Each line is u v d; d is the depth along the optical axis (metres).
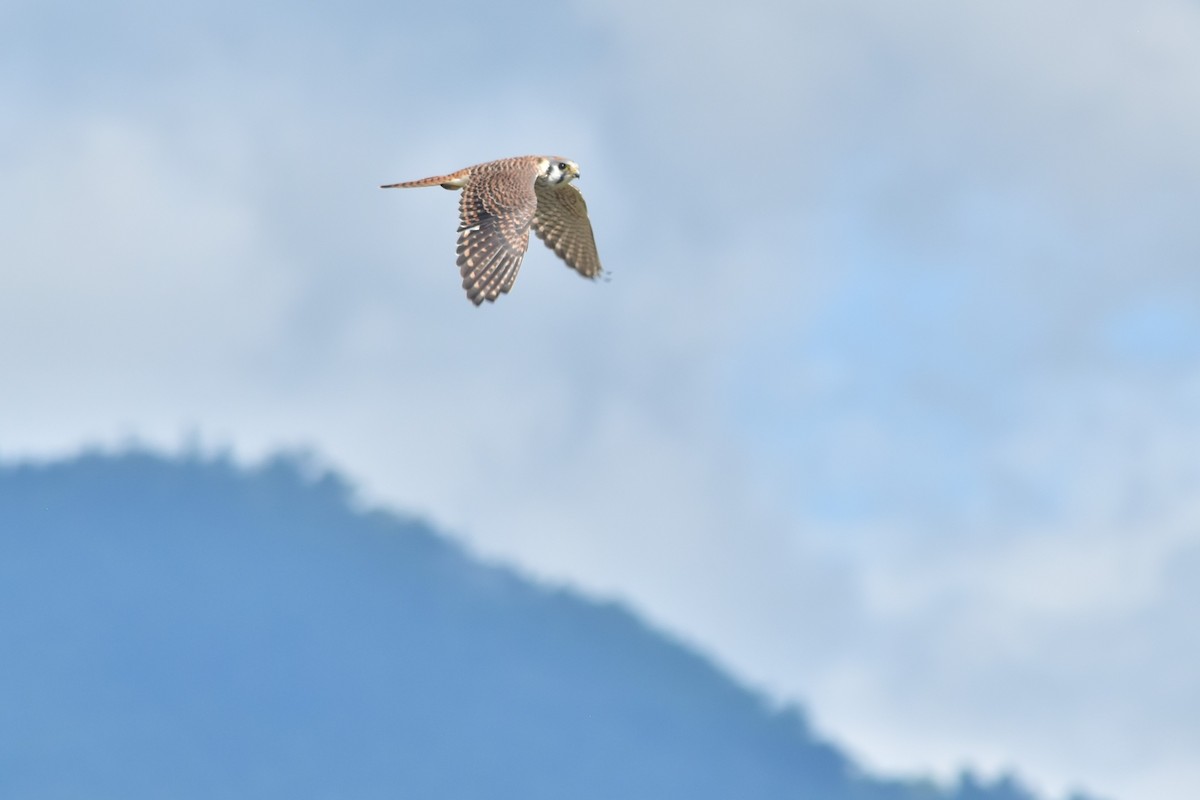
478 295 12.90
